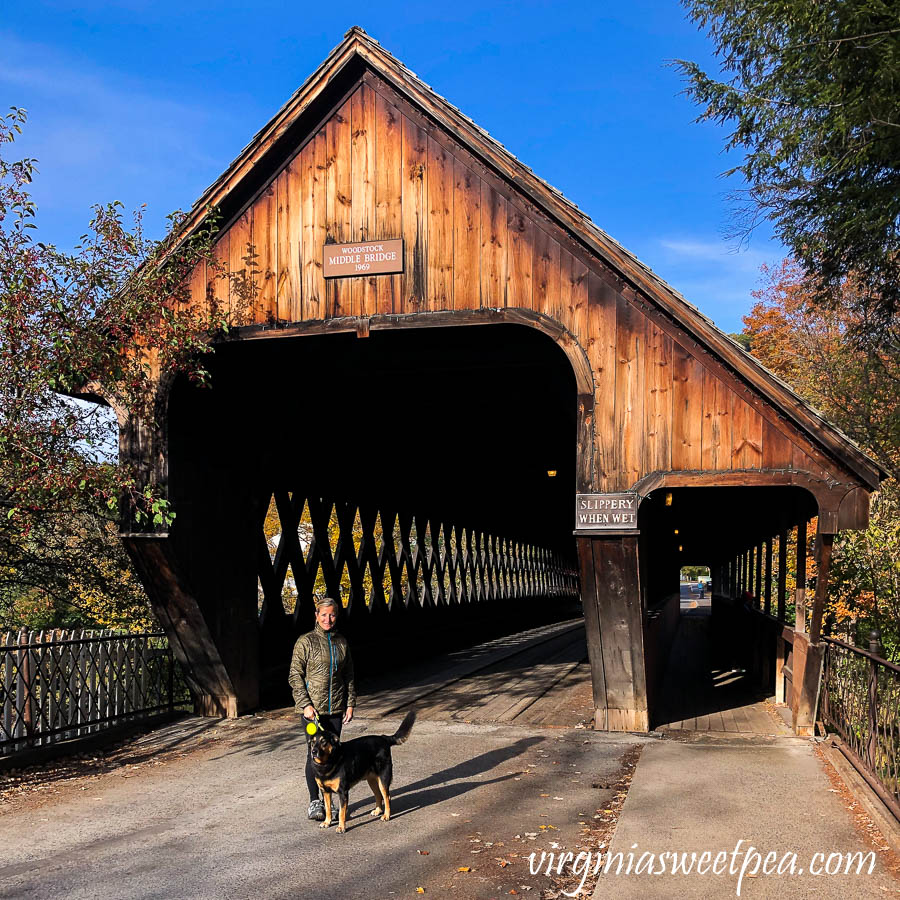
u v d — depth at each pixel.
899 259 10.84
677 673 13.73
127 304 7.80
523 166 8.06
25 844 5.24
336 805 5.99
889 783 5.62
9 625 11.07
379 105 8.55
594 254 8.03
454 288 8.31
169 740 8.30
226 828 5.52
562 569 33.97
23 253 6.93
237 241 8.84
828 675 8.08
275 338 8.68
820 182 10.48
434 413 13.09
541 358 9.66
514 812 5.80
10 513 7.34
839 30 8.73
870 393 14.70
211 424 9.38
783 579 10.51
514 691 11.29
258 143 8.59
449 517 18.55
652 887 4.44
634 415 7.91
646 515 8.70
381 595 14.23
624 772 6.86
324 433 11.98
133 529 8.66
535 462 17.31
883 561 11.49
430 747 7.79
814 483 7.55
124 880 4.64
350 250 8.55
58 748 7.50
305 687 5.60
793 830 5.34
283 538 11.17
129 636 8.77
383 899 4.36
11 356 6.97
